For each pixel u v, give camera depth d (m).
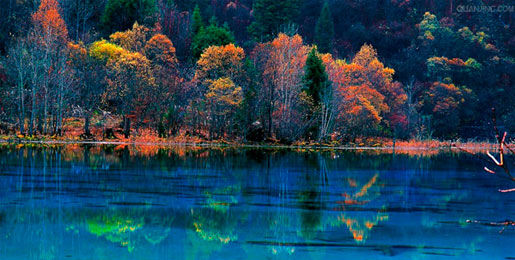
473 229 21.50
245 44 132.38
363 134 88.25
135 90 75.06
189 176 35.94
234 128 78.50
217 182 33.53
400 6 172.62
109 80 75.56
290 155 56.75
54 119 75.00
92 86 75.75
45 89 70.50
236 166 43.19
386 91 107.06
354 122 83.25
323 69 78.62
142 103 74.56
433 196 30.06
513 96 143.75
